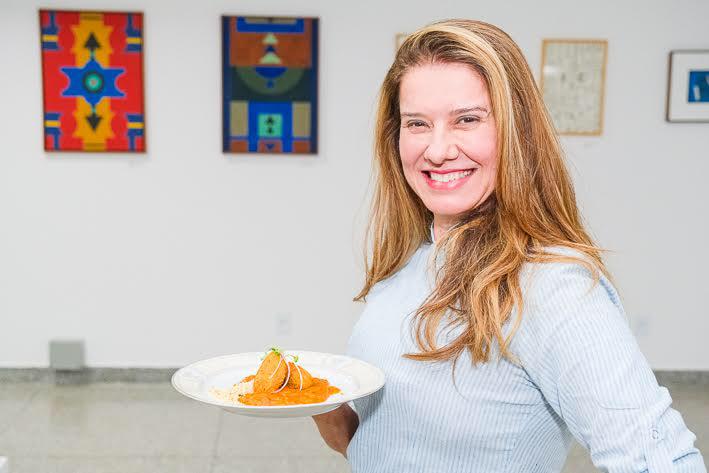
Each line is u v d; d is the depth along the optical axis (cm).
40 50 364
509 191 88
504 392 87
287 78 372
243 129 374
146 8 366
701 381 400
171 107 373
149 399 366
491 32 91
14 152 372
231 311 389
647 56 379
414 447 94
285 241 386
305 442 318
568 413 79
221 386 103
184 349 391
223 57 368
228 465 292
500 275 85
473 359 87
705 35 378
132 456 298
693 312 398
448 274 93
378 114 109
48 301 383
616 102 383
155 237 382
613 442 72
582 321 78
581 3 375
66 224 379
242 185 381
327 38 374
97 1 364
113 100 369
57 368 383
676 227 392
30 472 279
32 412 344
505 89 87
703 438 322
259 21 368
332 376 102
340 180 383
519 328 83
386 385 97
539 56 378
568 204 92
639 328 398
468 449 90
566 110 381
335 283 390
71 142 370
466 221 97
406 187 110
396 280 110
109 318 386
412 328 96
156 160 377
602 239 391
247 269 387
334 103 378
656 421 71
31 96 368
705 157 387
